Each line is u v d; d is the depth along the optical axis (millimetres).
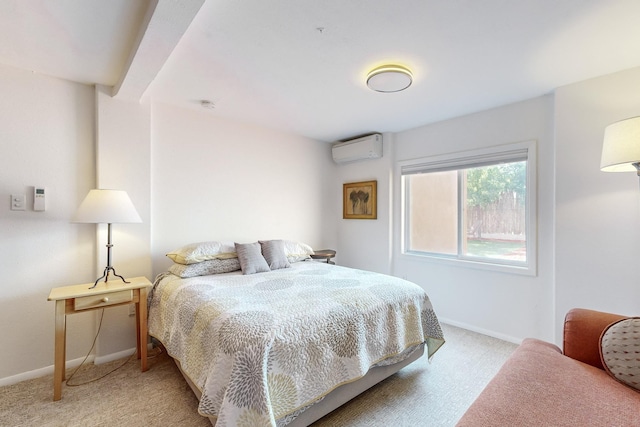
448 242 3330
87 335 2369
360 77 2248
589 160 2254
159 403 1820
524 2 1438
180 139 2885
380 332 1881
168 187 2814
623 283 2115
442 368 2270
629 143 1581
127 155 2498
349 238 4176
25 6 1461
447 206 3336
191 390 1960
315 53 1910
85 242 2369
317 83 2346
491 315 2918
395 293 2096
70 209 2305
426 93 2537
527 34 1700
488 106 2838
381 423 1662
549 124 2566
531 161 2658
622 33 1683
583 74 2191
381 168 3789
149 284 2223
